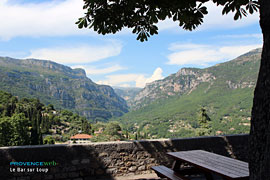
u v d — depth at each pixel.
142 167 5.44
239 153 6.21
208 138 5.98
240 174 2.96
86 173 4.97
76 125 150.38
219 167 3.34
